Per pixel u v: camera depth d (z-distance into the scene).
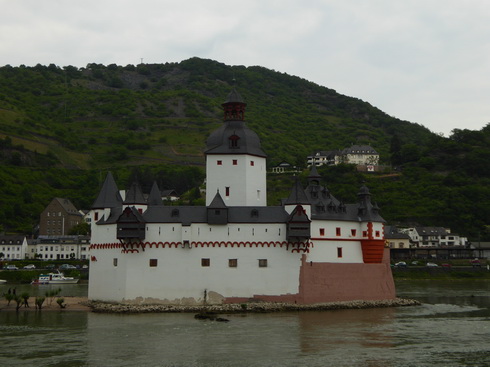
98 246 124.00
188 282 114.75
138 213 115.75
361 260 127.81
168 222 115.69
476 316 108.44
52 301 130.50
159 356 73.81
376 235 127.75
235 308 111.38
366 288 123.81
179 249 115.38
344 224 126.56
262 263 116.25
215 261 115.50
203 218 116.69
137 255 115.25
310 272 117.19
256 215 117.81
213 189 128.00
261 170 132.12
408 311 115.50
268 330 91.25
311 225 122.06
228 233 116.06
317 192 131.25
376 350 77.31
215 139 131.25
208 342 81.94
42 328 93.69
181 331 90.19
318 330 91.62
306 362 70.81
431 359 72.50
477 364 70.06
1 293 163.50
